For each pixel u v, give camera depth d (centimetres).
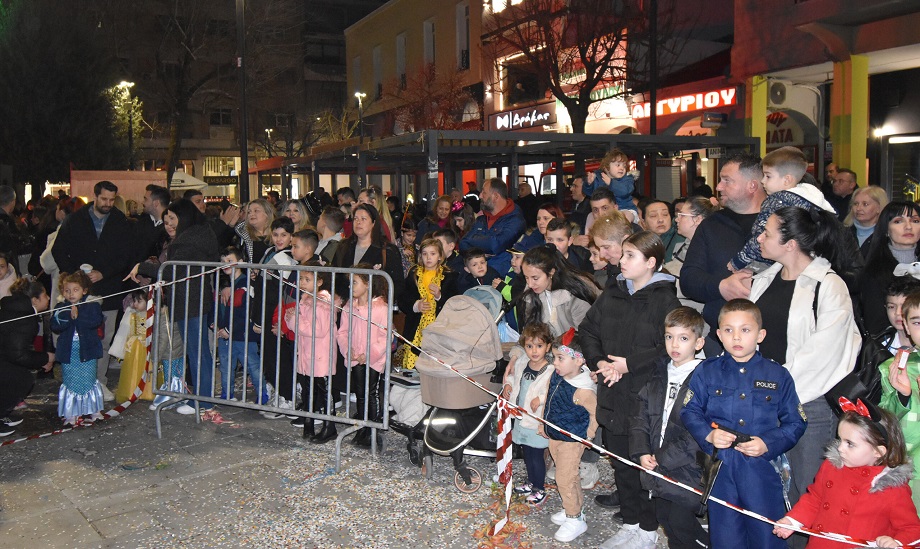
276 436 599
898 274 392
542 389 439
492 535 418
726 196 411
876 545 287
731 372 336
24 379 628
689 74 2011
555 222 568
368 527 432
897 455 294
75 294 628
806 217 346
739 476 333
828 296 340
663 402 365
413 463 530
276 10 3428
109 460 545
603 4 1761
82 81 2527
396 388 550
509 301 582
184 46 2798
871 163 1573
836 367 337
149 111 4503
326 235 746
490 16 2591
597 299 421
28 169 2447
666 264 544
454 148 1458
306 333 572
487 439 486
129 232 774
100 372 740
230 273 644
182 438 594
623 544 398
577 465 418
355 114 4166
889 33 1393
